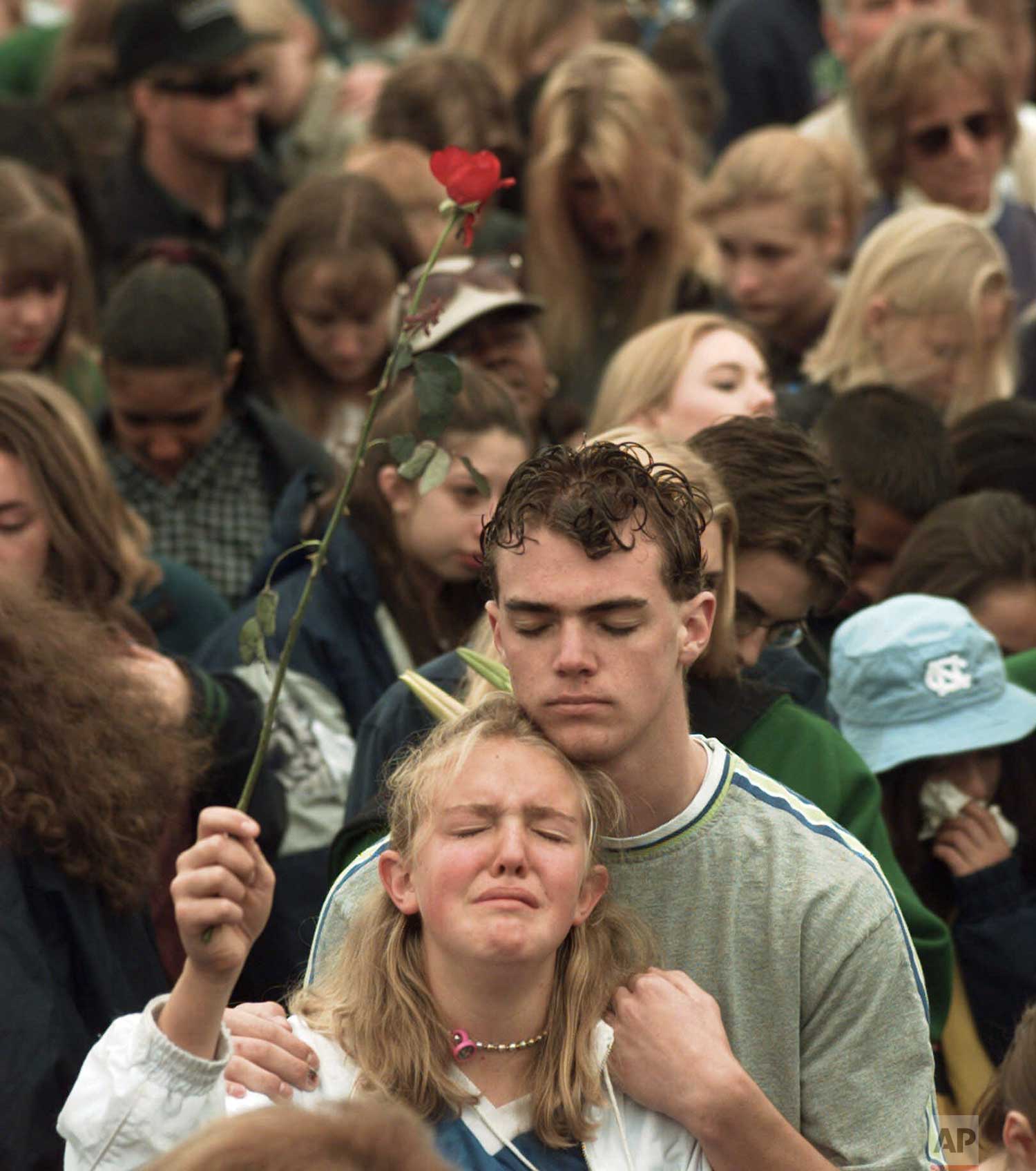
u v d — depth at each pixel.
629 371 17.33
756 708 11.88
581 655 9.03
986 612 15.53
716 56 32.91
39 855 11.43
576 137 22.55
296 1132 6.36
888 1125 9.70
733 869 9.80
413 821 9.30
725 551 11.62
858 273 20.48
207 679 14.53
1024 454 18.17
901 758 13.91
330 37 34.16
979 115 24.33
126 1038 9.09
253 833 9.04
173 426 19.19
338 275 20.42
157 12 24.42
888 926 9.84
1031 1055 10.52
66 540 15.02
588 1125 9.25
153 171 24.69
